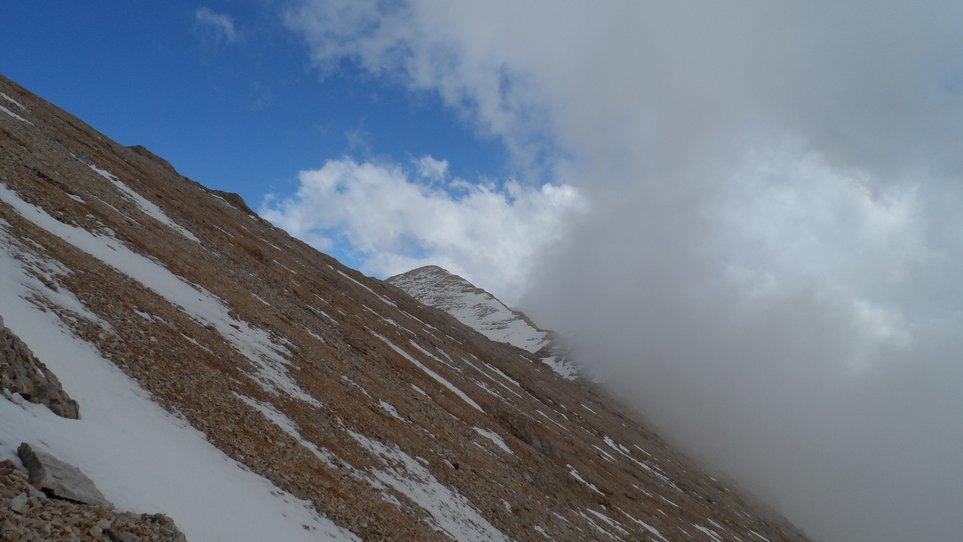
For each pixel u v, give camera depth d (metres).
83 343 18.23
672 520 75.06
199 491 14.10
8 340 13.02
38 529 9.01
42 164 36.97
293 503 18.47
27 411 12.09
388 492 25.86
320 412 29.08
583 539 42.25
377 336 66.69
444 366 79.00
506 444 56.06
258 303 42.78
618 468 92.81
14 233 22.42
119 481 11.96
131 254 32.50
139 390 18.05
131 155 81.31
